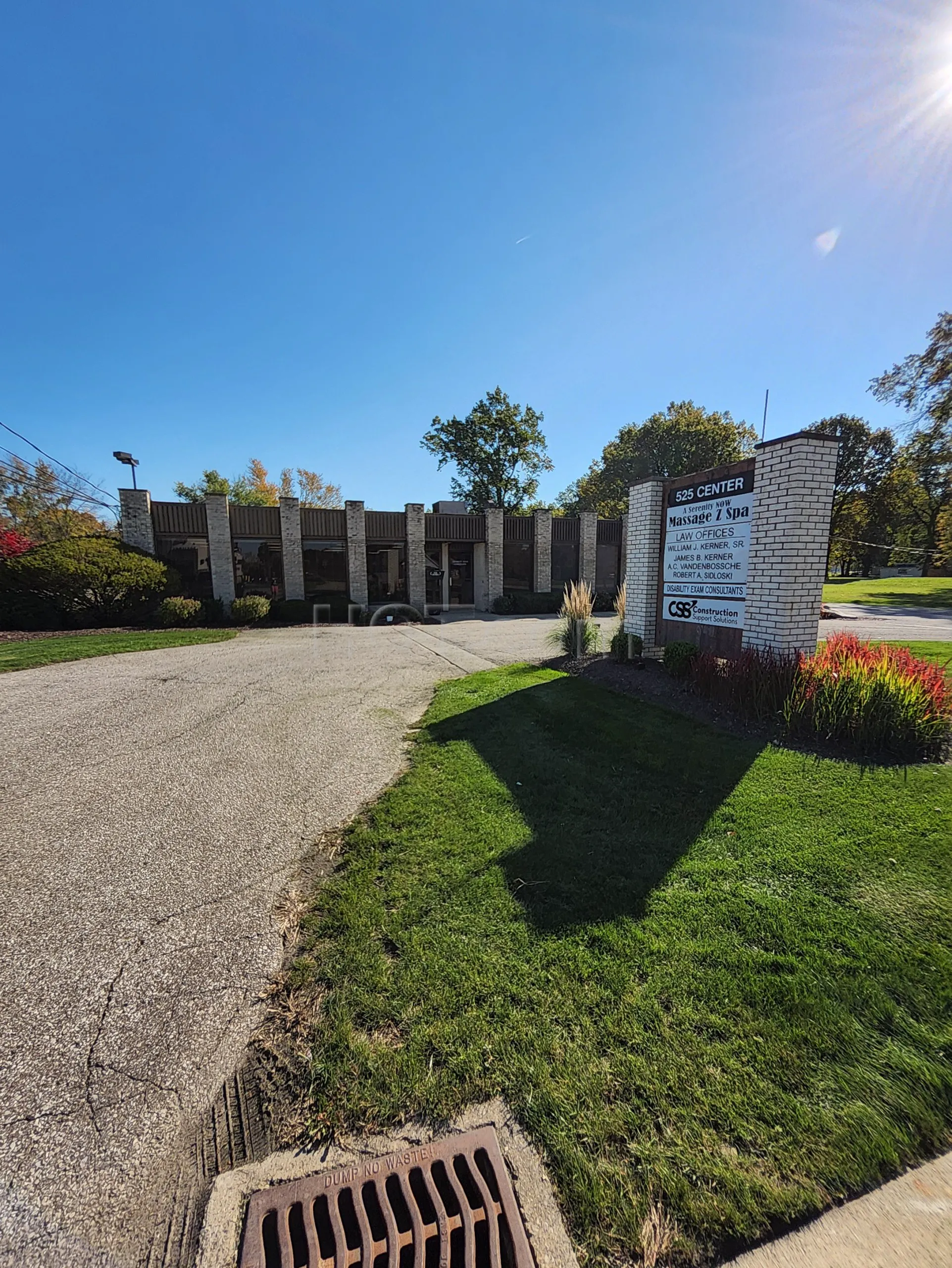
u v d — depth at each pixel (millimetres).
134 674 7988
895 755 4152
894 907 2354
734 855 2805
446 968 2059
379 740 4984
